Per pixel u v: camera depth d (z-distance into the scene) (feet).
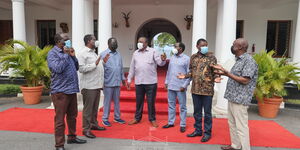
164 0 32.14
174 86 13.47
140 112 15.02
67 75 10.71
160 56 13.93
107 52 14.07
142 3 34.30
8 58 20.27
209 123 12.39
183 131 13.70
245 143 10.32
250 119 17.07
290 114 18.51
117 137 12.95
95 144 12.05
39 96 20.99
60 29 37.73
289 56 34.12
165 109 17.44
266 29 34.19
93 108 13.56
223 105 17.13
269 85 17.19
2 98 23.13
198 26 17.89
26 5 36.91
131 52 36.83
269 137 13.30
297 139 13.04
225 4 16.79
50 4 33.01
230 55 16.97
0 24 38.50
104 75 14.11
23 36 25.52
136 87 14.56
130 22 36.27
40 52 20.90
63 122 10.93
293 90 22.04
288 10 33.24
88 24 23.40
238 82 10.19
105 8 18.24
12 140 12.53
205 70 11.87
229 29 16.75
